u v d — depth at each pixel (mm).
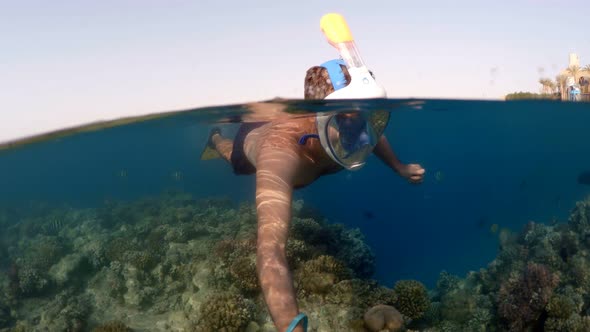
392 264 12586
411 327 6016
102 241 9625
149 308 7105
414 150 56781
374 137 3285
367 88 2873
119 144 15336
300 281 6270
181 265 7895
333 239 8406
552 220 13773
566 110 14812
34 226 14688
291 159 2861
